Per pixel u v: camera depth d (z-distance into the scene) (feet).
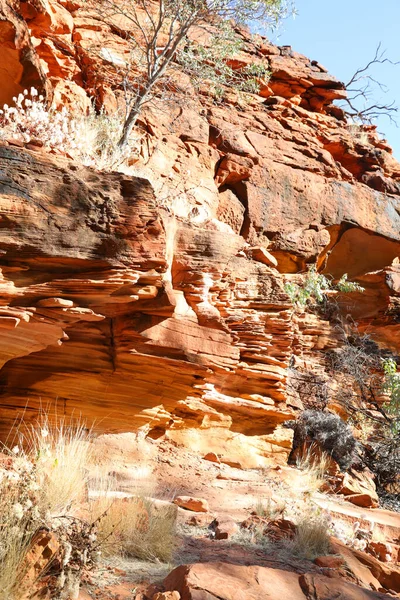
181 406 24.61
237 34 44.39
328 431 29.37
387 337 40.24
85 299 19.80
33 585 10.81
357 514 22.27
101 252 19.27
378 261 42.55
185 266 24.29
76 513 13.62
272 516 18.78
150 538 14.12
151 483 20.71
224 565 12.39
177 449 24.27
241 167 36.81
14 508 11.49
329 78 47.19
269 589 11.91
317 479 26.23
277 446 27.30
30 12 29.89
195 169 34.47
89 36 33.78
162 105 34.50
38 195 18.33
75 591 11.03
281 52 46.65
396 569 16.58
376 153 46.88
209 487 21.58
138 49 34.83
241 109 40.91
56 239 18.49
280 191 38.34
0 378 21.65
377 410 35.86
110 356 22.68
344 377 35.86
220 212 35.91
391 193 44.98
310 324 35.73
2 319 17.95
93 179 19.30
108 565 12.89
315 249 39.04
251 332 26.40
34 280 18.76
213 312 24.30
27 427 21.53
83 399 22.50
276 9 31.35
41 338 19.52
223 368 24.50
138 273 19.94
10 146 18.35
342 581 12.96
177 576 11.92
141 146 31.48
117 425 22.95
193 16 30.35
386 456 32.76
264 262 29.94
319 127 45.24
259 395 26.81
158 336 22.77
